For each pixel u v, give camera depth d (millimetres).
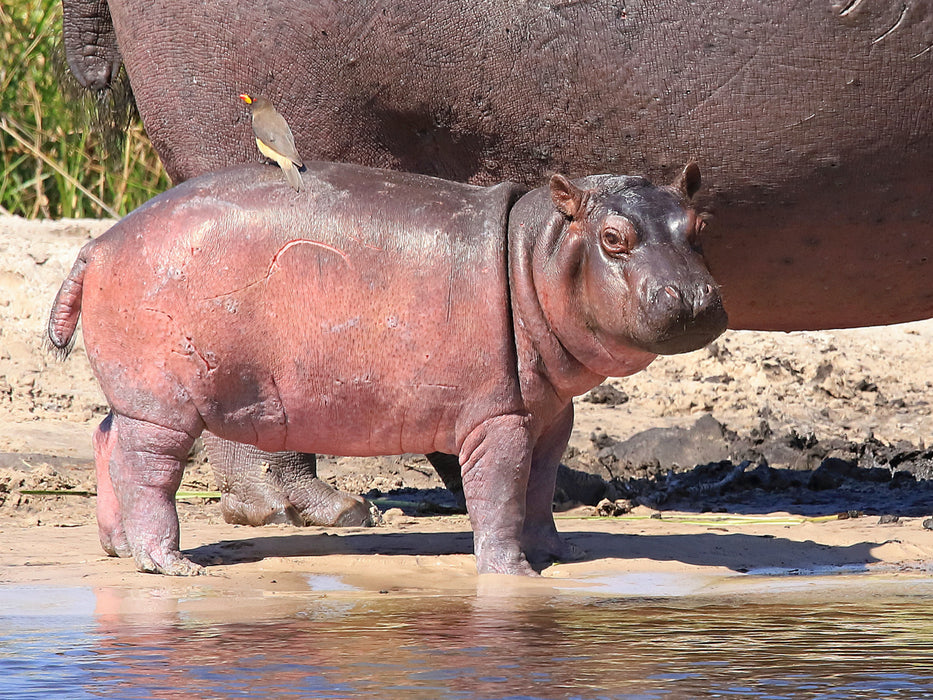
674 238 23391
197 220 24859
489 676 17703
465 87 29547
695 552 27938
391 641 19688
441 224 24688
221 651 19016
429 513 33812
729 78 28578
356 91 30172
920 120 28562
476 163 30625
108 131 36344
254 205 24906
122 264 25000
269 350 24828
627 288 23141
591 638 19969
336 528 30922
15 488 34969
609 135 29391
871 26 28000
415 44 29406
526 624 20984
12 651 19000
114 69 35031
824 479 37062
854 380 47844
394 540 29000
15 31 70938
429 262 24500
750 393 47281
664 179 29734
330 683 17297
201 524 31562
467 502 25438
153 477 25281
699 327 22750
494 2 29016
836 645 19672
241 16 30250
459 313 24422
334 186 25078
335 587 24188
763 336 52500
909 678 17812
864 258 30188
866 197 29312
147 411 25031
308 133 30750
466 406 24766
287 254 24672
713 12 28391
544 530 27188
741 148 28969
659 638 20016
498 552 25266
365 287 24562
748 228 30000
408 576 25219
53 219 70812
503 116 29656
